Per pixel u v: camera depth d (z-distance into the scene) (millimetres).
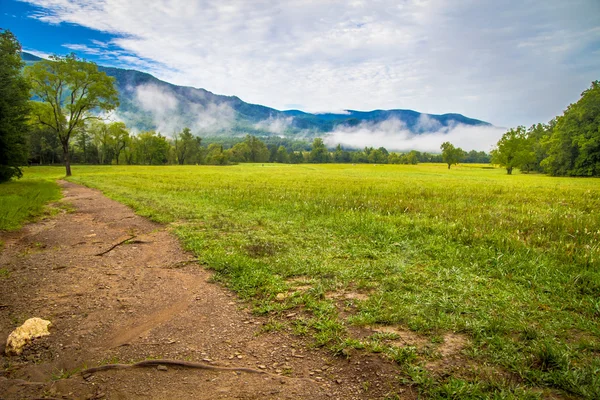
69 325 4367
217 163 124812
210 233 8883
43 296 5277
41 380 3295
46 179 37031
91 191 23219
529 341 3658
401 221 9508
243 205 13773
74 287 5641
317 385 3146
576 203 14375
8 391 3086
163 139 111062
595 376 3025
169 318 4535
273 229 9352
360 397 2977
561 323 4004
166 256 7312
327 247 7430
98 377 3307
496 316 4199
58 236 9289
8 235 9359
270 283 5480
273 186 24500
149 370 3406
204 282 5781
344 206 12641
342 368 3389
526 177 53500
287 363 3508
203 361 3559
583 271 5395
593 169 53875
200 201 15398
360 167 97562
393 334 3896
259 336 4051
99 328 4297
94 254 7559
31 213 12594
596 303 4395
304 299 4855
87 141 97625
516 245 6875
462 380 3070
